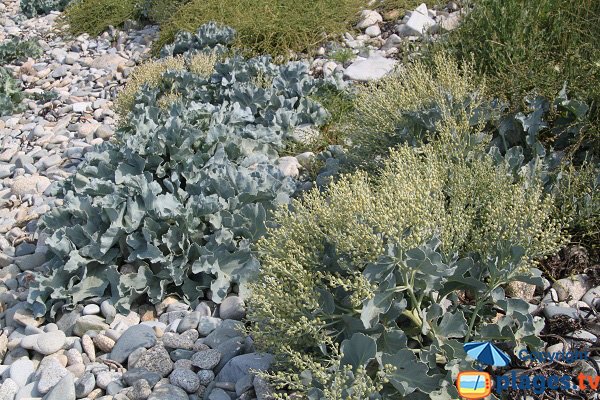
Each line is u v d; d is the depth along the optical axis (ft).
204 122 15.43
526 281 8.76
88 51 26.91
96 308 11.90
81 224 13.29
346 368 8.14
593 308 9.69
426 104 12.76
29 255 13.99
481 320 9.12
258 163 14.99
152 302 11.98
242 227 12.52
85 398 10.14
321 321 8.93
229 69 18.79
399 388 8.07
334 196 9.56
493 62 14.67
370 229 8.58
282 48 20.89
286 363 9.15
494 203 9.86
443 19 19.63
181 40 22.25
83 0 31.14
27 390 10.50
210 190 13.23
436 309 8.57
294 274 8.96
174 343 10.75
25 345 11.32
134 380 10.03
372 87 13.98
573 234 10.85
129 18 27.86
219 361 10.30
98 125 20.45
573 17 15.21
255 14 22.54
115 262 12.65
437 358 8.64
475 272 9.19
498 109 12.23
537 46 14.30
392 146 12.73
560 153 11.69
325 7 21.85
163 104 17.95
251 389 9.52
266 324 9.64
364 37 20.63
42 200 16.67
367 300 8.34
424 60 16.11
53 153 19.31
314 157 15.21
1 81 23.71
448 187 10.71
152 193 12.62
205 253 12.16
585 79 12.34
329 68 19.24
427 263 8.25
